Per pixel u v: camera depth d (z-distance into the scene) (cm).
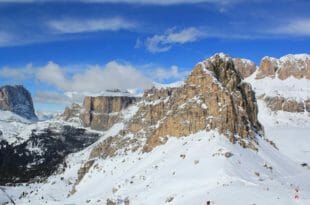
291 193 19925
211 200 19325
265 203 18225
